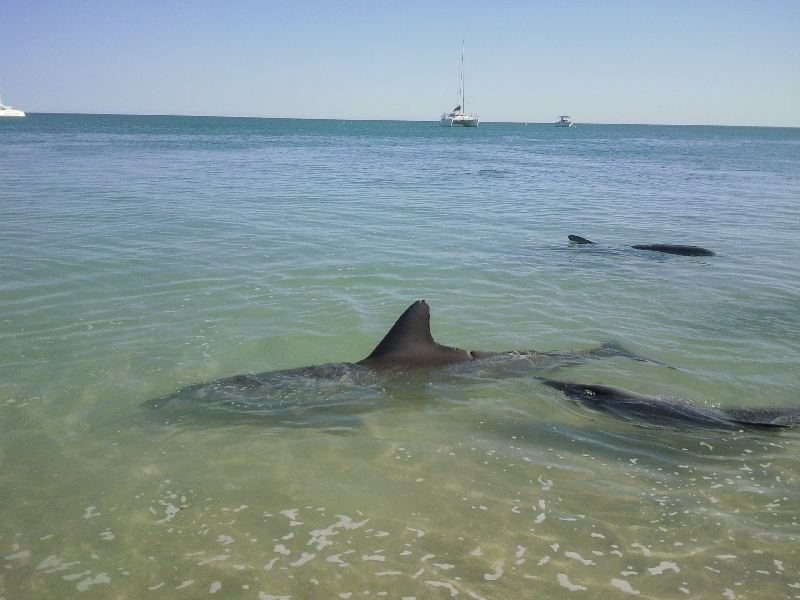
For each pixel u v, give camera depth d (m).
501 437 6.12
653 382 7.47
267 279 11.25
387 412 6.58
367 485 5.26
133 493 5.07
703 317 9.91
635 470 5.58
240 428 6.17
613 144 91.75
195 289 10.54
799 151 75.00
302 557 4.38
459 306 10.12
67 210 17.94
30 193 21.47
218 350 8.05
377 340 8.57
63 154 42.56
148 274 11.31
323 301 10.12
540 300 10.61
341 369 7.34
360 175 32.66
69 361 7.57
